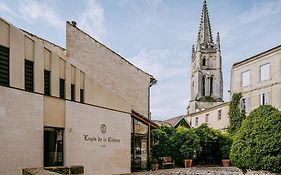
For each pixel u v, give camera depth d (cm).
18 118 972
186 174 1769
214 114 3988
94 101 1372
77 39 1941
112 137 1483
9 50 962
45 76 1109
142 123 2012
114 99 1527
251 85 3080
